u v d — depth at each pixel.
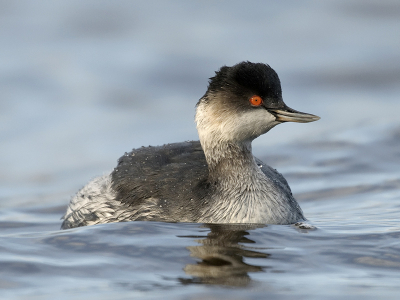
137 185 10.80
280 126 19.83
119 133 19.69
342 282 7.07
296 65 24.62
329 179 14.78
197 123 11.00
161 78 23.58
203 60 24.58
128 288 6.97
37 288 7.04
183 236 9.02
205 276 7.33
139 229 9.36
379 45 26.33
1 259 7.98
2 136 19.61
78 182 16.47
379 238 8.84
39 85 22.81
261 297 6.57
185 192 10.47
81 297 6.71
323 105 21.56
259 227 9.66
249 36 27.00
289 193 11.09
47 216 13.55
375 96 22.33
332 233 9.24
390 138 17.23
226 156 10.55
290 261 7.86
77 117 20.91
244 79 10.52
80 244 8.66
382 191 13.60
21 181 16.84
